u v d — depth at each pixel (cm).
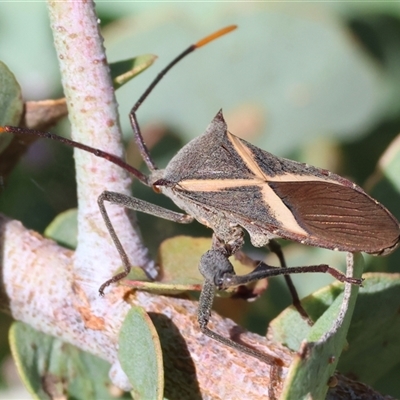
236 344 13
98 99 13
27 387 13
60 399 14
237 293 14
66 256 14
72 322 13
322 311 13
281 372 13
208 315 13
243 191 14
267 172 14
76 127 13
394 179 14
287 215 14
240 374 13
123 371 13
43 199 16
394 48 18
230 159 14
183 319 13
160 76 15
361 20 18
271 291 15
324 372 12
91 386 14
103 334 13
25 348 14
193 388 13
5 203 16
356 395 13
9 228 14
